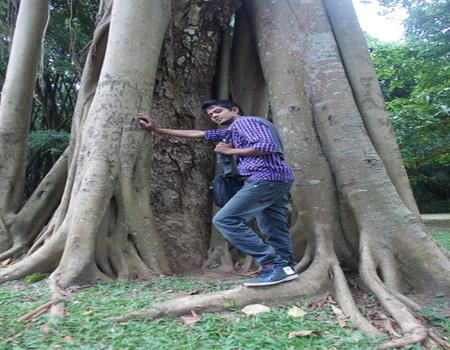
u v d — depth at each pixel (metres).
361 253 4.59
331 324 3.45
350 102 5.14
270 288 3.95
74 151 6.12
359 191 4.80
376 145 5.20
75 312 3.56
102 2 6.32
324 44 5.41
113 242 5.01
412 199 5.07
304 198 5.02
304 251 4.94
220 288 4.40
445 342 3.15
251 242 3.88
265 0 5.89
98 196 4.88
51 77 15.33
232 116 4.38
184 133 4.93
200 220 6.06
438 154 12.59
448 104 11.20
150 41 5.32
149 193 5.33
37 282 4.68
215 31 6.38
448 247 8.98
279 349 2.92
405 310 3.64
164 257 5.27
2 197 6.60
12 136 6.77
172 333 3.14
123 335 3.06
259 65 6.69
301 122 5.22
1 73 12.32
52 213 6.75
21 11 6.96
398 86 13.40
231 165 4.34
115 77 5.15
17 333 3.06
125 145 5.11
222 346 2.92
